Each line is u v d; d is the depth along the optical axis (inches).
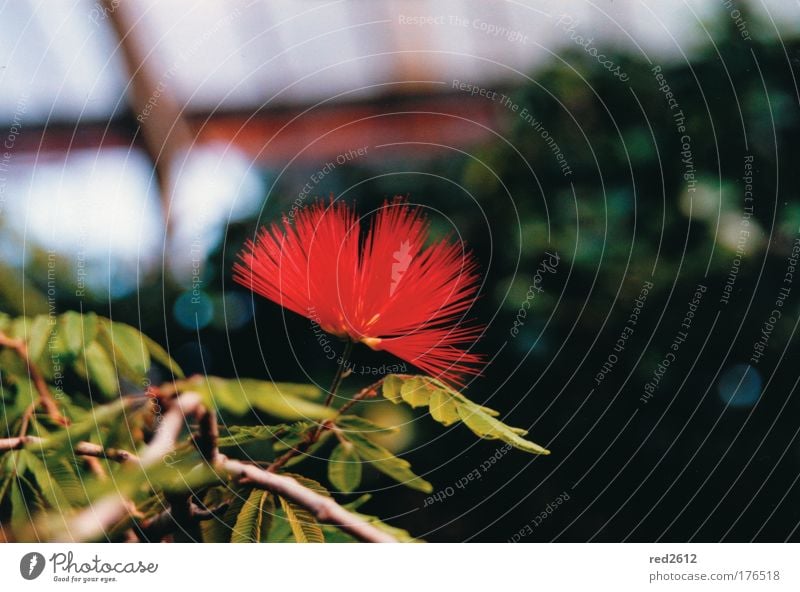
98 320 39.5
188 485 37.1
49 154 84.0
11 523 41.9
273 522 41.7
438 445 79.4
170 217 78.5
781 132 72.6
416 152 85.7
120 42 81.4
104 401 41.2
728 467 73.4
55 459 37.0
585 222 74.5
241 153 91.0
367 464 79.0
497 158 78.3
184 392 36.7
